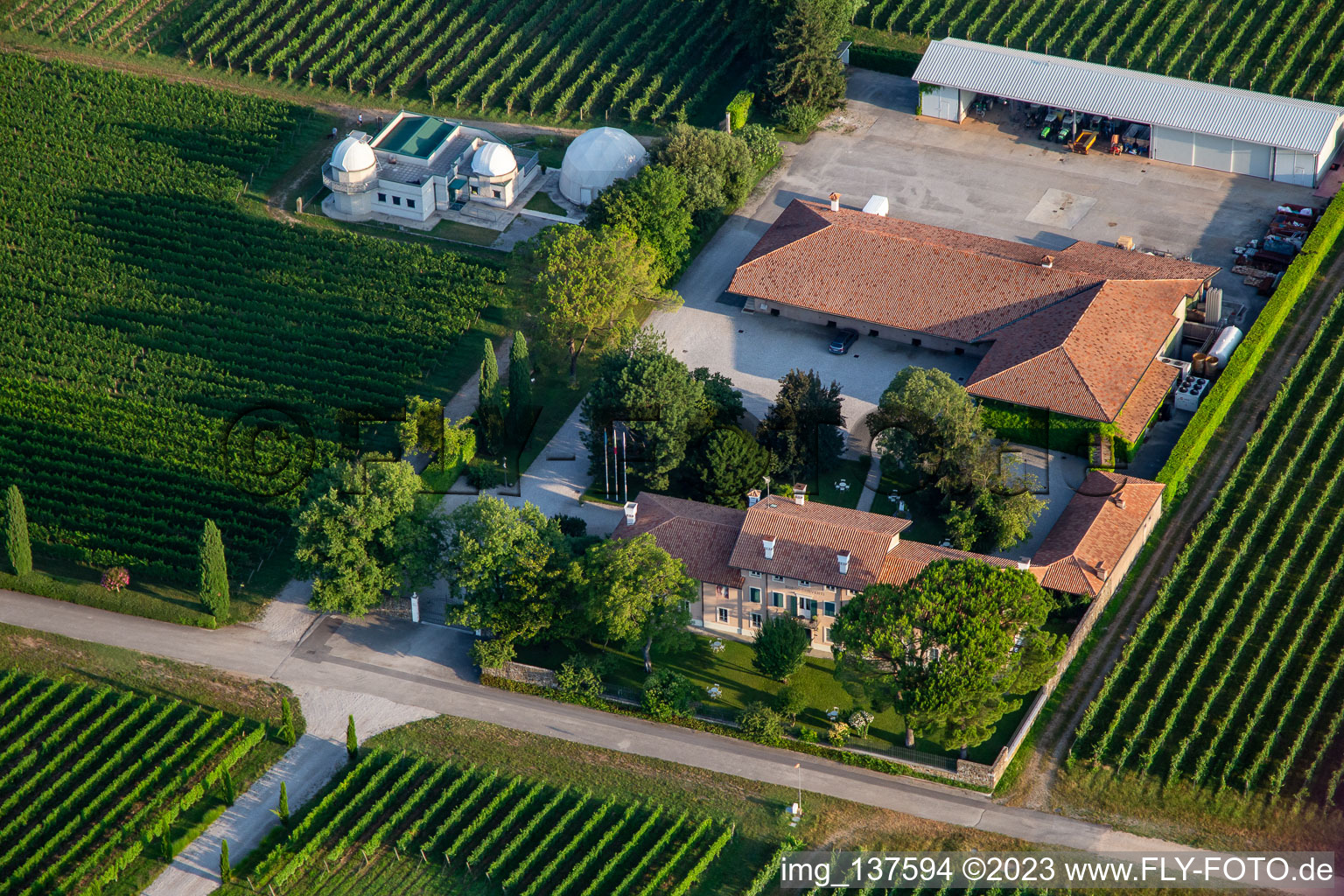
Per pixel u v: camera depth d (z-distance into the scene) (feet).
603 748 438.81
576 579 441.68
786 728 437.58
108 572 486.79
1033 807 418.31
